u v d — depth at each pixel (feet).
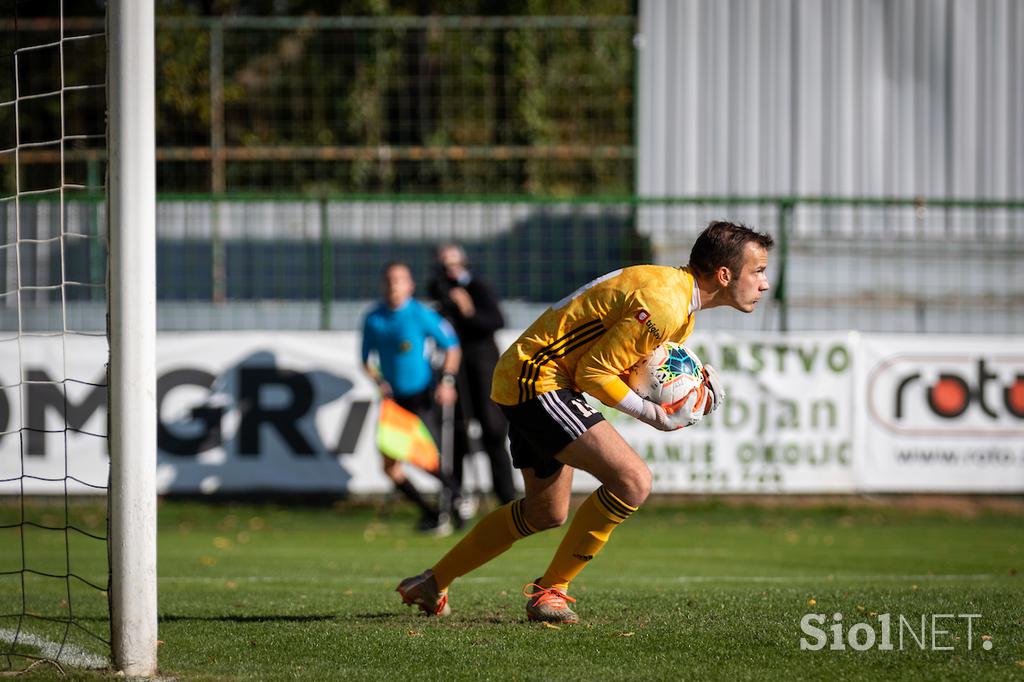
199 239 148.05
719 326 138.72
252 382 128.26
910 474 129.70
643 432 127.65
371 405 128.67
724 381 128.16
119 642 43.14
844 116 167.73
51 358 125.59
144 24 42.70
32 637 53.01
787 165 167.32
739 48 167.32
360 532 120.98
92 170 176.14
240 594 68.85
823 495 134.51
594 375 48.14
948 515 133.18
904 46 168.76
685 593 64.23
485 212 148.87
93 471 126.21
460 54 215.72
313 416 128.36
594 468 49.65
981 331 158.81
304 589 72.08
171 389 127.54
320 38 212.43
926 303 158.71
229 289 149.18
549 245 147.43
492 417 116.88
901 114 168.66
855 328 156.56
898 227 163.32
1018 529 124.67
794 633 48.29
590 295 49.01
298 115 210.38
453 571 54.90
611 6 233.55
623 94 217.97
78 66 200.64
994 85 169.78
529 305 144.97
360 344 125.70
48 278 135.54
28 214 135.33
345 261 150.41
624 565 92.27
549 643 47.37
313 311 141.90
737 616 52.60
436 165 210.79
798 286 156.87
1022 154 169.58
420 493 128.06
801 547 108.17
